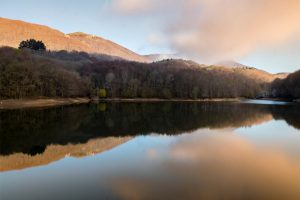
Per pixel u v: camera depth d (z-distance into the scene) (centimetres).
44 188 1884
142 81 16938
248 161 2577
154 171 2245
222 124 5309
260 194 1791
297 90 15075
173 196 1747
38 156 2745
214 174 2175
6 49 12531
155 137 3850
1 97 8675
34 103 9119
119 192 1811
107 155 2792
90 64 19425
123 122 5369
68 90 11506
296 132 4428
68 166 2398
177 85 16475
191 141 3581
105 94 13912
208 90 16600
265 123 5575
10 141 3438
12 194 1786
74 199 1702
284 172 2247
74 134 3994
